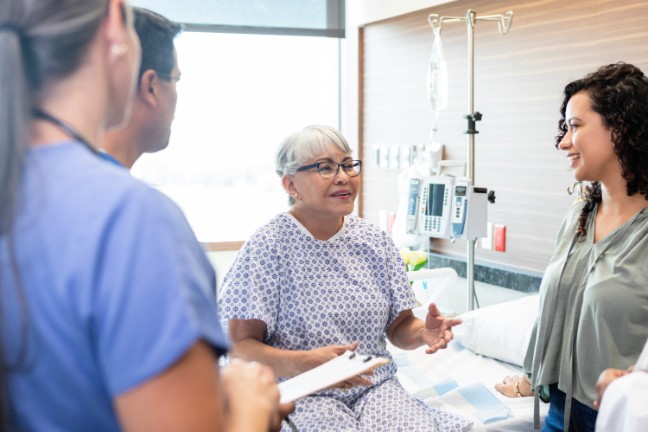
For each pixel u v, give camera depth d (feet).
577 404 6.10
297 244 6.78
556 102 9.57
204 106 13.16
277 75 13.56
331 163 6.63
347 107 14.12
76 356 2.31
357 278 6.80
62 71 2.40
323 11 13.55
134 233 2.34
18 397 2.28
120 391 2.29
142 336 2.28
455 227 9.53
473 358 8.90
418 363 8.85
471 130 9.45
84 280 2.28
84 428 2.38
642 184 5.93
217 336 2.47
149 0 12.39
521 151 10.25
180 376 2.31
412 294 7.08
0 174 2.25
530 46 9.91
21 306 2.24
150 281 2.32
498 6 10.41
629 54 8.47
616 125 5.90
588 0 8.95
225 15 12.83
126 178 2.49
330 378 4.75
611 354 5.79
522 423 7.00
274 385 3.05
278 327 6.67
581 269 6.18
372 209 13.83
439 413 6.59
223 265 13.38
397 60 12.69
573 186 8.24
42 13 2.31
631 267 5.77
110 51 2.49
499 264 10.86
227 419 2.78
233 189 13.65
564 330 6.22
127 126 4.42
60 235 2.30
